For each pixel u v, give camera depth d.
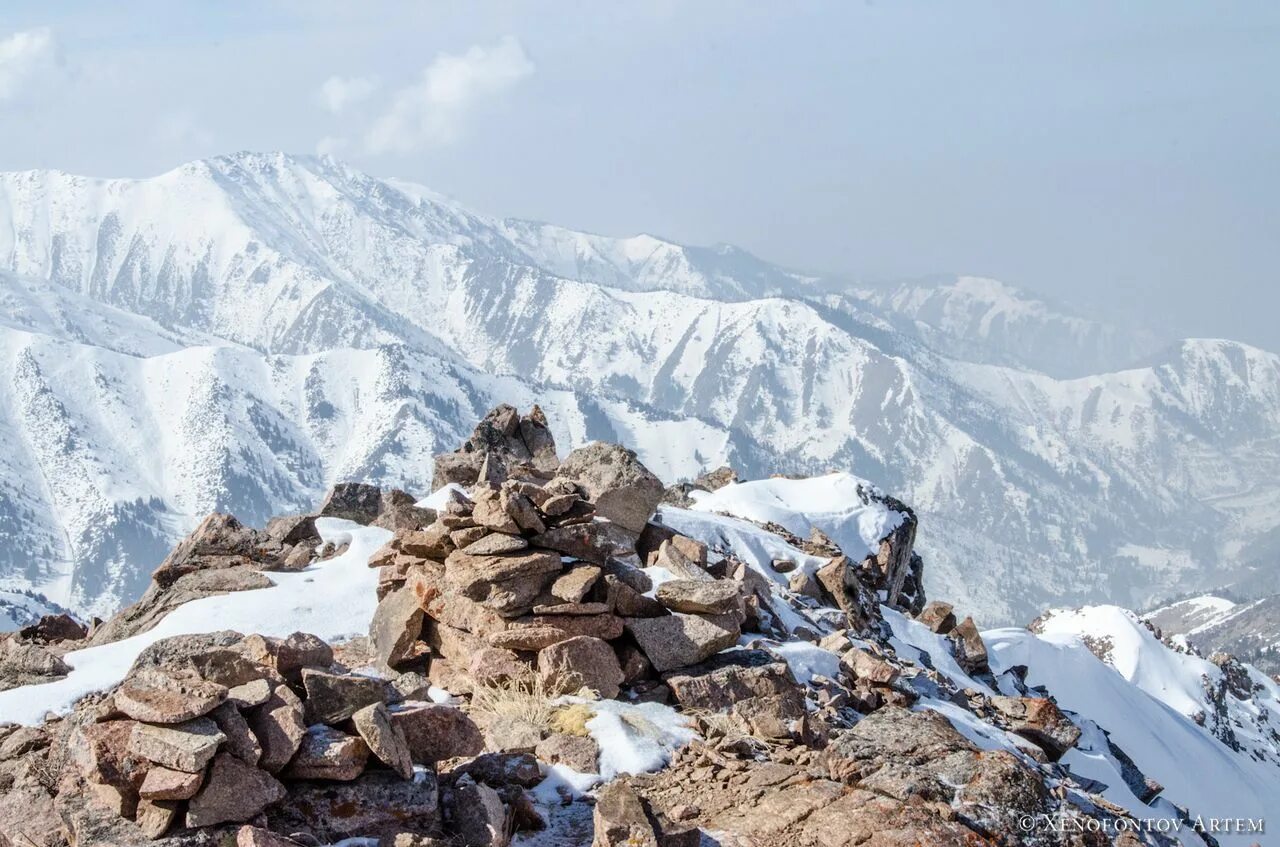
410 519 23.25
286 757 11.57
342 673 13.51
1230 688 112.81
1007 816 12.63
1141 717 61.56
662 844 11.48
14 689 16.61
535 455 30.88
